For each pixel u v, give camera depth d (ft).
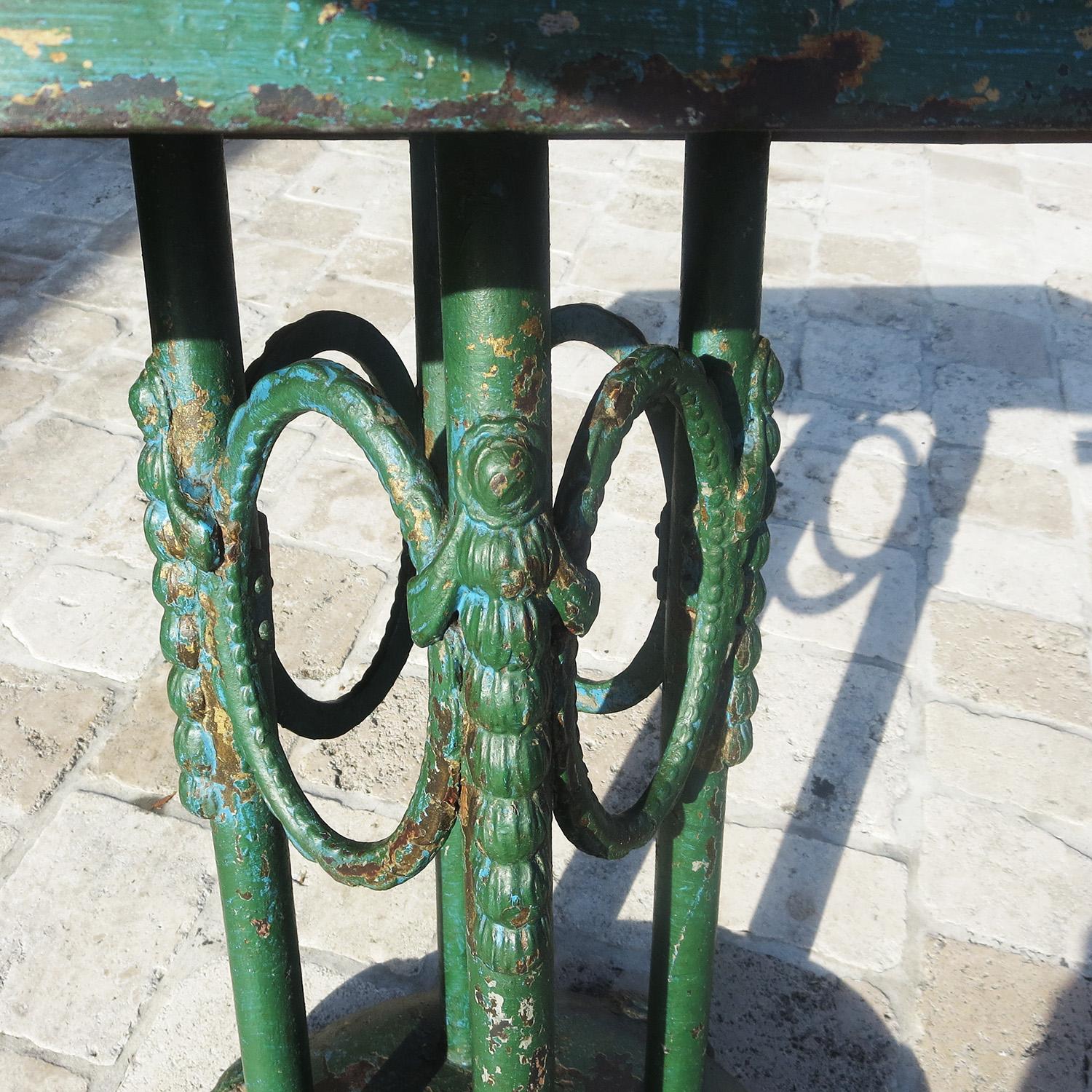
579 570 3.15
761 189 3.59
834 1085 6.96
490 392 2.98
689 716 4.01
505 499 2.89
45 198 16.70
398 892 8.04
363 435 3.22
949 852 8.38
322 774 8.79
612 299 15.03
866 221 17.25
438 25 1.95
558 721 3.35
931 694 9.68
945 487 12.14
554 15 1.98
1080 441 12.92
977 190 18.28
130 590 10.50
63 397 12.89
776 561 11.06
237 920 4.58
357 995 7.39
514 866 3.39
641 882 8.14
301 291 14.80
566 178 17.89
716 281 3.68
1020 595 10.80
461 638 3.24
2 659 9.70
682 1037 5.00
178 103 1.90
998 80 2.08
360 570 10.78
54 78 1.84
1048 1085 6.97
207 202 3.58
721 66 2.04
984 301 15.40
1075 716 9.53
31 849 8.20
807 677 9.78
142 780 8.76
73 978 7.40
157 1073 6.91
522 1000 3.58
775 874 8.18
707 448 3.66
